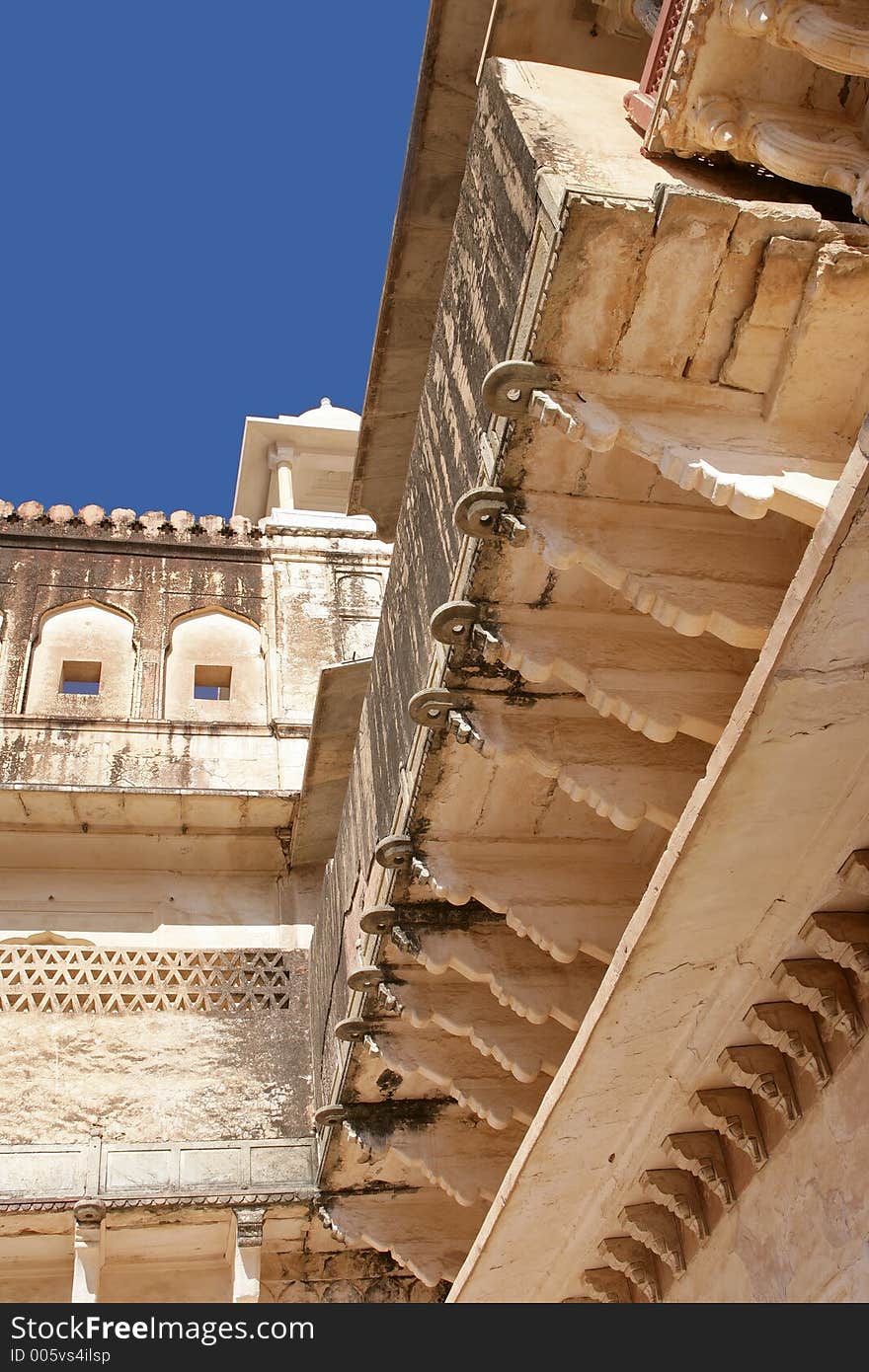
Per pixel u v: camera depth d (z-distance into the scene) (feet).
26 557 41.24
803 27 15.61
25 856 35.55
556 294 16.66
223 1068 31.53
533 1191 22.18
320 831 35.86
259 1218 29.09
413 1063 25.68
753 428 17.02
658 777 20.35
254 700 39.63
